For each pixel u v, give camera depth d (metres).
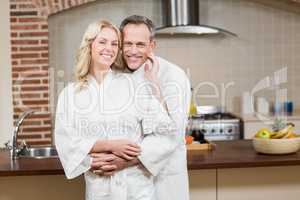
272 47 5.27
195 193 2.64
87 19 5.00
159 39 5.14
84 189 2.58
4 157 2.76
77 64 2.17
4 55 4.56
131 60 2.17
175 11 4.77
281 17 5.26
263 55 5.27
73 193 2.57
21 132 4.62
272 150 2.66
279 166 2.68
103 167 2.12
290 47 5.29
